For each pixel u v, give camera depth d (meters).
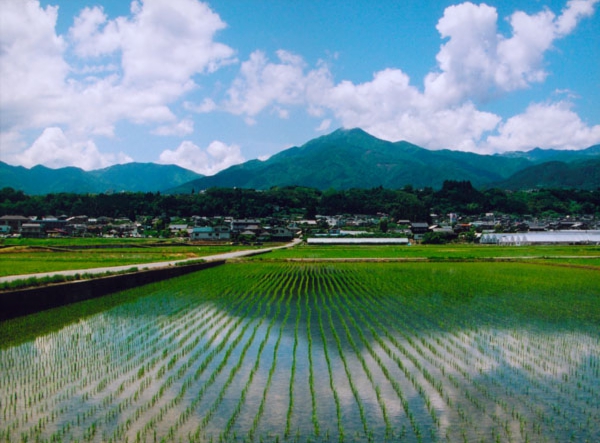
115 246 105.81
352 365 18.70
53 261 60.53
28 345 21.56
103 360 19.27
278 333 24.09
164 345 21.58
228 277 50.81
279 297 36.25
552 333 24.08
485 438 12.77
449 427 13.40
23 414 13.98
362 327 25.44
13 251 84.25
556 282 44.19
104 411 14.20
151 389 15.97
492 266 62.47
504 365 18.83
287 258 78.19
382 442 12.52
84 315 28.72
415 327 25.41
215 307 31.77
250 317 28.25
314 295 37.16
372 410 14.45
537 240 141.25
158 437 12.59
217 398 15.24
